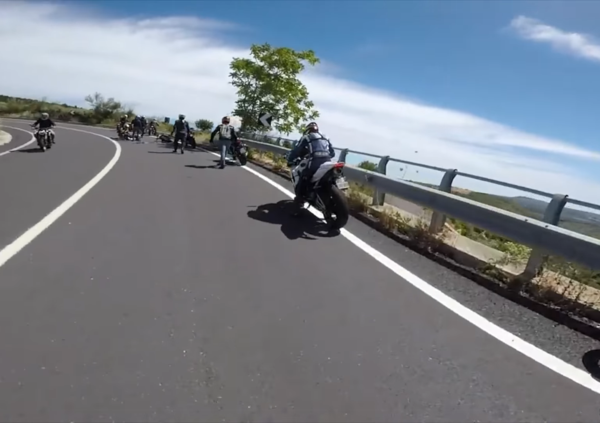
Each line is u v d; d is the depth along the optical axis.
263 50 29.27
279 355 3.56
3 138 23.36
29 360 3.21
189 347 3.56
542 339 4.30
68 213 7.42
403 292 5.17
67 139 25.25
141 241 6.21
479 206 6.49
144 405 2.84
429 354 3.80
